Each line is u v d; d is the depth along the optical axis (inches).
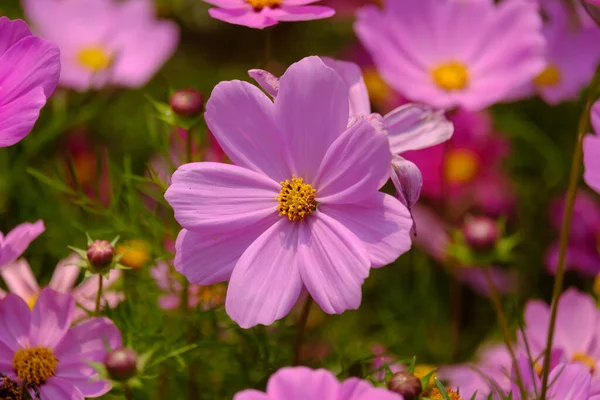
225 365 27.1
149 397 26.0
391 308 31.8
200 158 26.3
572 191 23.0
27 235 23.0
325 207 22.4
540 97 37.0
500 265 32.9
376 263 21.8
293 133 22.5
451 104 31.2
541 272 33.1
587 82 35.1
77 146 33.9
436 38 32.1
